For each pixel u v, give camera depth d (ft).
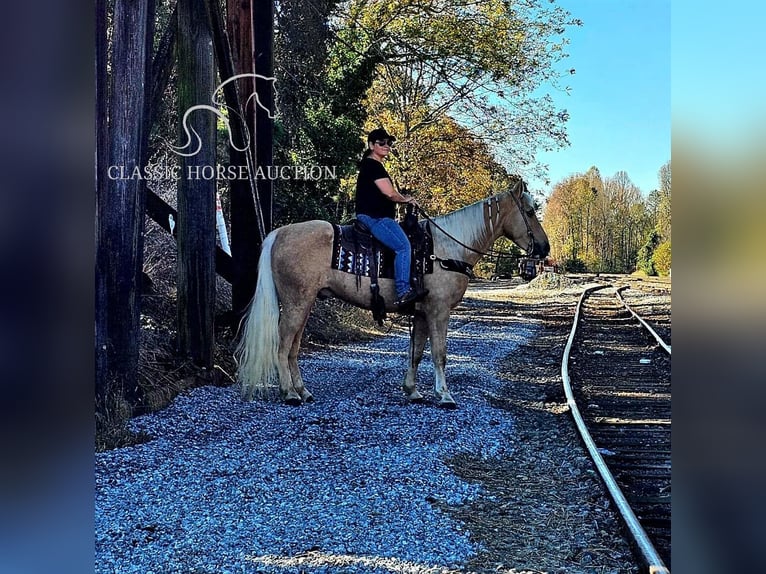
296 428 24.30
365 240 27.25
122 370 24.81
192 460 20.63
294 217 56.75
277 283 27.99
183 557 14.57
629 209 214.90
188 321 31.22
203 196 30.81
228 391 30.09
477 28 75.72
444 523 16.87
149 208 34.04
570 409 29.30
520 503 18.88
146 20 25.08
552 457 23.21
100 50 23.63
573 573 14.90
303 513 16.94
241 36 35.42
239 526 16.11
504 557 15.48
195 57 30.14
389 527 16.35
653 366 42.60
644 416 29.60
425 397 30.48
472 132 86.79
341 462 20.71
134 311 25.00
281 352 28.14
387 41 73.97
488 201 28.94
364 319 59.41
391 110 85.81
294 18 57.93
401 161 82.53
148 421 24.53
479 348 48.52
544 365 42.63
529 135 85.20
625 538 16.66
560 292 108.58
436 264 27.76
